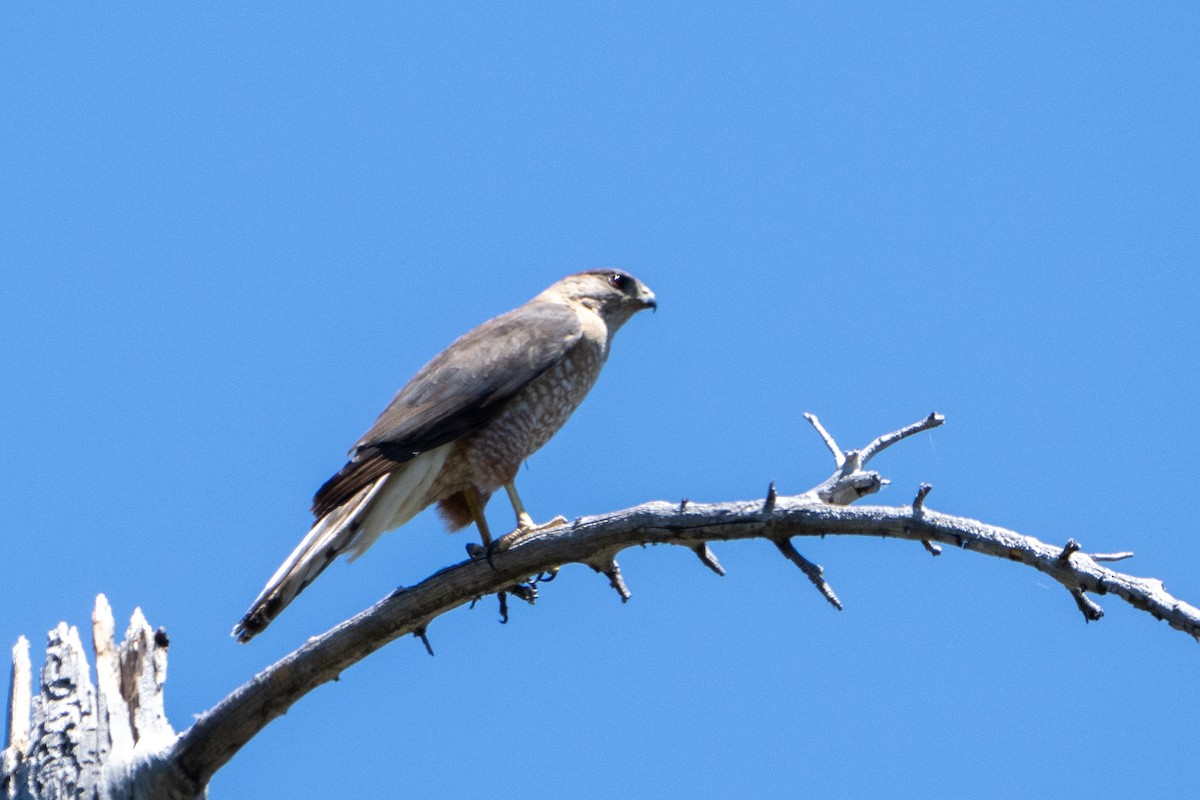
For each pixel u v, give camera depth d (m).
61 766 11.64
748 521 10.34
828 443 10.77
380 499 13.34
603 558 11.40
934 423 10.50
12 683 12.37
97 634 12.28
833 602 10.09
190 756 11.59
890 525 9.70
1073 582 8.86
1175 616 8.40
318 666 11.58
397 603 11.70
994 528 9.31
